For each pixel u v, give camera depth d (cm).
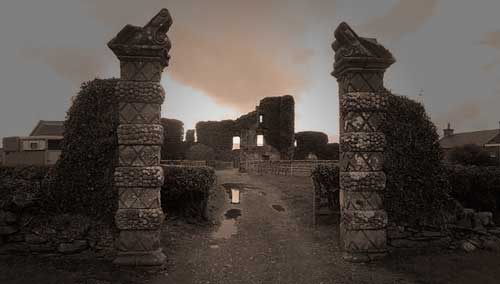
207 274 690
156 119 734
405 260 748
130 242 708
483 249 803
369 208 765
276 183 1647
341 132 812
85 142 761
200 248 843
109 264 705
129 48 714
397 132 819
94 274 651
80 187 753
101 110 768
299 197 1292
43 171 783
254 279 666
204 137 3656
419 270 686
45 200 745
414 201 815
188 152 2812
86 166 757
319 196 991
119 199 716
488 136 3962
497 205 1004
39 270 653
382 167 791
